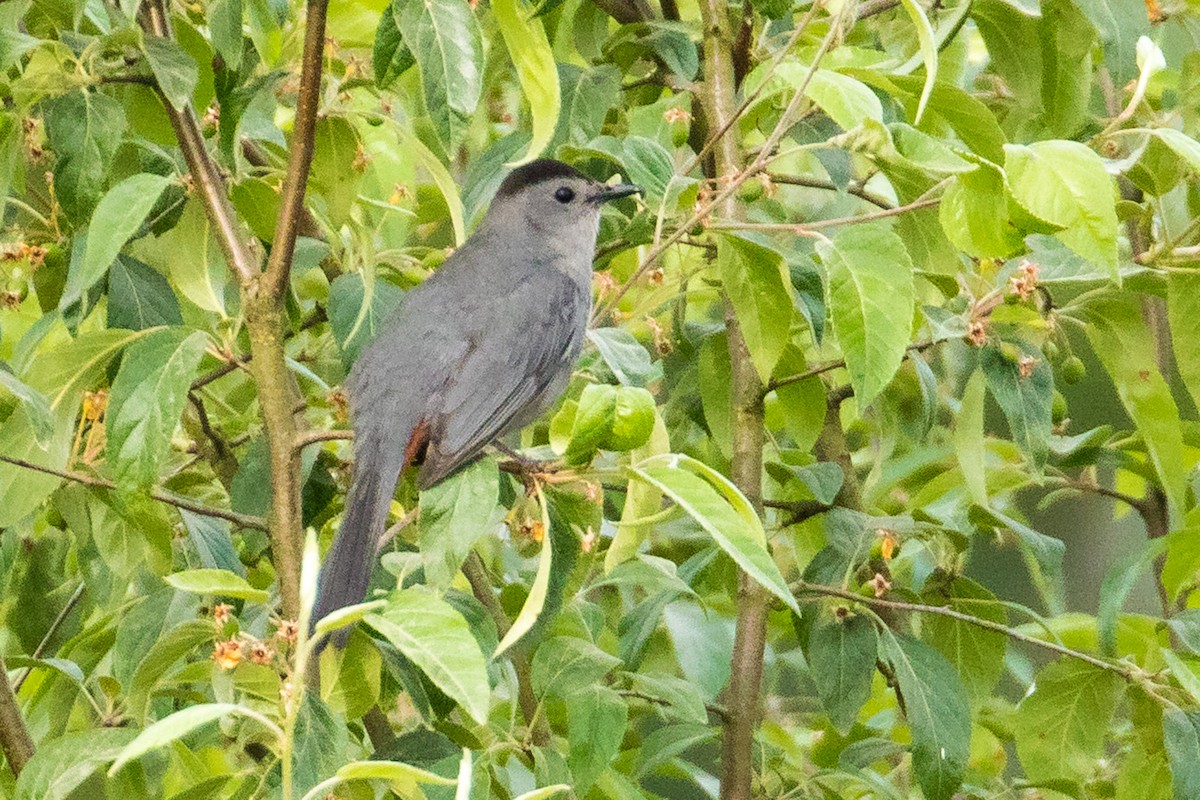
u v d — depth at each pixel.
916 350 8.45
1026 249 8.17
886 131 6.26
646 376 7.68
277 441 6.46
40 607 8.98
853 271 6.39
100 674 8.78
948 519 9.23
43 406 6.44
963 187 6.34
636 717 9.94
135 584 8.77
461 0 6.36
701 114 9.55
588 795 7.89
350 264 8.67
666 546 10.59
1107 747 11.15
